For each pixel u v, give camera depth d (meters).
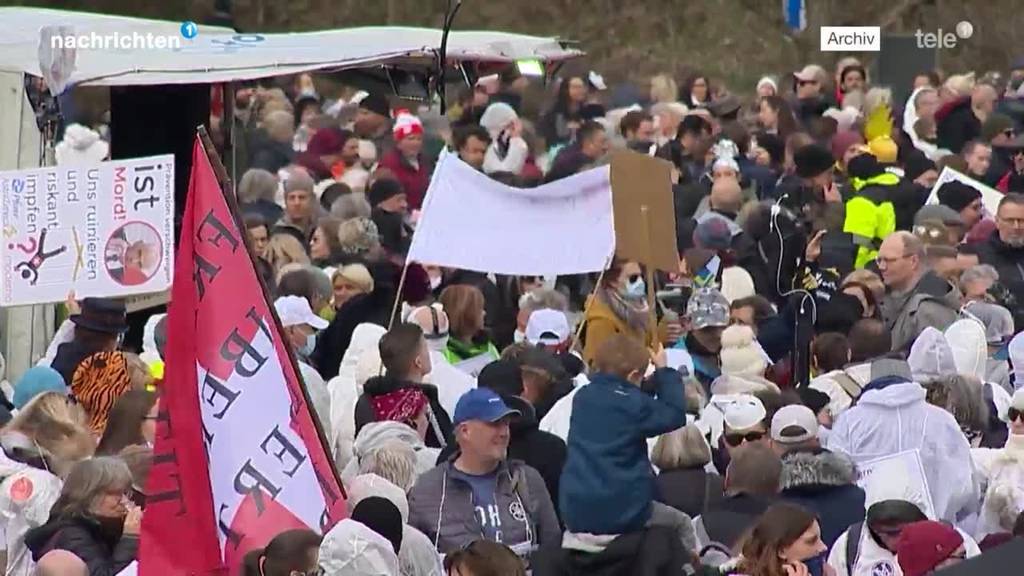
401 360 35.19
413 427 34.84
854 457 33.94
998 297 48.84
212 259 26.53
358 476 30.30
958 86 79.19
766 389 35.97
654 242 35.50
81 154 57.97
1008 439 34.72
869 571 29.34
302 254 50.25
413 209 63.97
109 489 28.66
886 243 46.62
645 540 29.30
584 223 41.31
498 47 55.44
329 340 43.88
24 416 32.34
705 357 42.78
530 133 74.75
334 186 58.97
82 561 27.31
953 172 56.56
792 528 27.27
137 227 39.16
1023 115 78.38
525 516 31.05
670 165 36.06
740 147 71.00
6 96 50.34
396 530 27.45
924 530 26.53
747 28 105.94
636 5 105.81
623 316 41.62
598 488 29.27
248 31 99.94
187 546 26.34
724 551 30.50
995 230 51.16
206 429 26.44
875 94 78.75
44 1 87.62
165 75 48.69
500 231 41.59
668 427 29.52
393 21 102.00
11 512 31.11
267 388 26.41
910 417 33.88
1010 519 32.84
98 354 36.78
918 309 45.56
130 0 91.12
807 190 58.09
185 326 26.56
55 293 39.22
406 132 64.81
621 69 104.56
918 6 107.12
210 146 26.56
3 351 48.62
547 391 36.53
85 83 48.16
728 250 52.28
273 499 26.23
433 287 51.19
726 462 35.28
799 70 104.62
